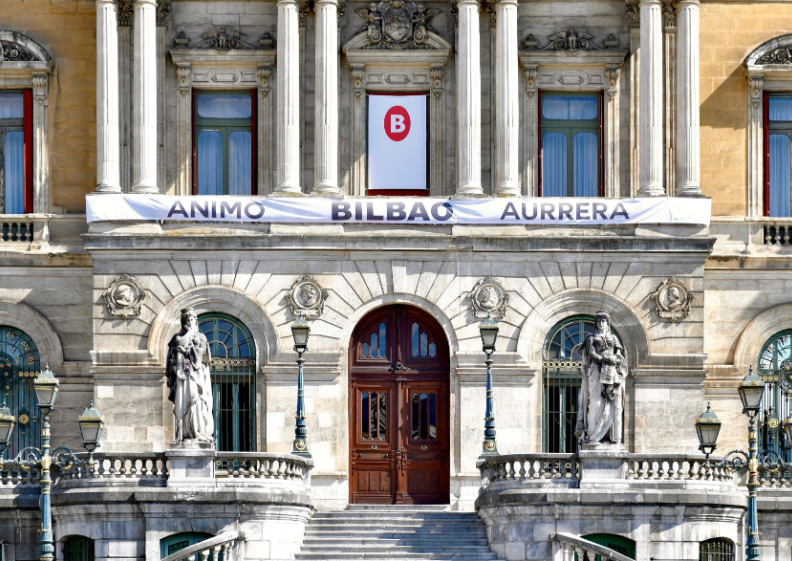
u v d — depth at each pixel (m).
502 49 59.91
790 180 61.97
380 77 61.31
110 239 58.38
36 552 54.66
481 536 53.19
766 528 56.22
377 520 54.03
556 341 59.16
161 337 58.44
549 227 59.03
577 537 49.47
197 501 51.00
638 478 52.22
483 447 54.16
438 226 58.91
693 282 58.81
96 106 60.75
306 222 58.69
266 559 51.19
